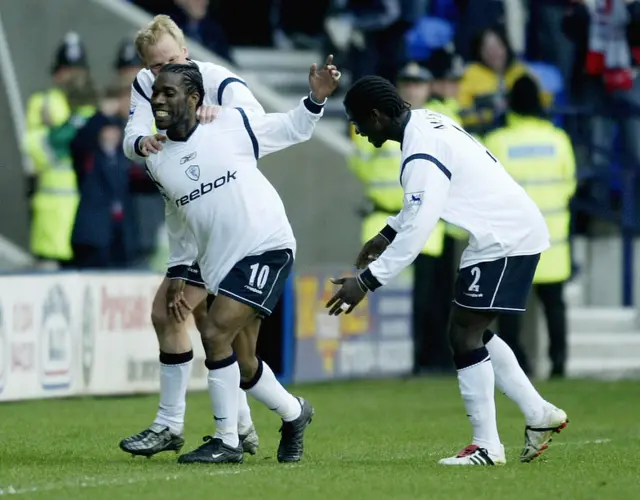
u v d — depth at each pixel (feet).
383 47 191.93
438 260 167.53
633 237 183.73
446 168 80.43
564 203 159.02
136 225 166.20
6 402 126.21
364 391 149.38
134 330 139.54
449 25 186.50
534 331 169.78
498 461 82.89
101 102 169.37
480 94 176.65
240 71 183.93
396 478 75.87
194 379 144.56
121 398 135.95
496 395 145.59
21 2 180.86
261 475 76.59
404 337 168.04
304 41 211.41
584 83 188.55
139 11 182.50
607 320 179.52
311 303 158.61
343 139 195.93
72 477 75.66
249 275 80.69
